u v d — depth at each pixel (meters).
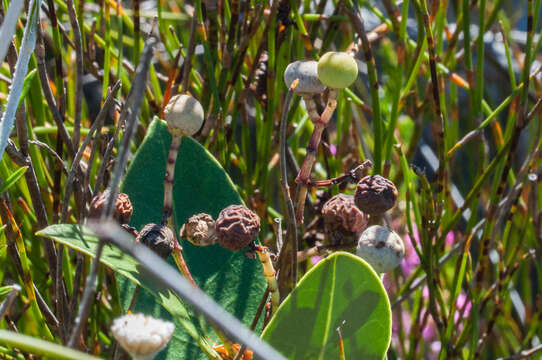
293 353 0.35
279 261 0.36
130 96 0.36
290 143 0.44
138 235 0.34
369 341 0.35
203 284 0.38
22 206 0.41
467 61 0.42
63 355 0.31
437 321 0.42
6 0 0.38
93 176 0.42
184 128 0.35
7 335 0.31
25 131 0.37
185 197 0.38
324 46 0.43
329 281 0.35
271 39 0.41
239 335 0.30
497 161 0.41
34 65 0.40
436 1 0.44
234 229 0.34
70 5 0.38
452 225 0.42
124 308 0.37
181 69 0.42
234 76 0.41
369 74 0.40
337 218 0.36
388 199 0.35
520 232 0.46
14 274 0.42
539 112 0.43
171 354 0.37
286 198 0.34
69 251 0.42
